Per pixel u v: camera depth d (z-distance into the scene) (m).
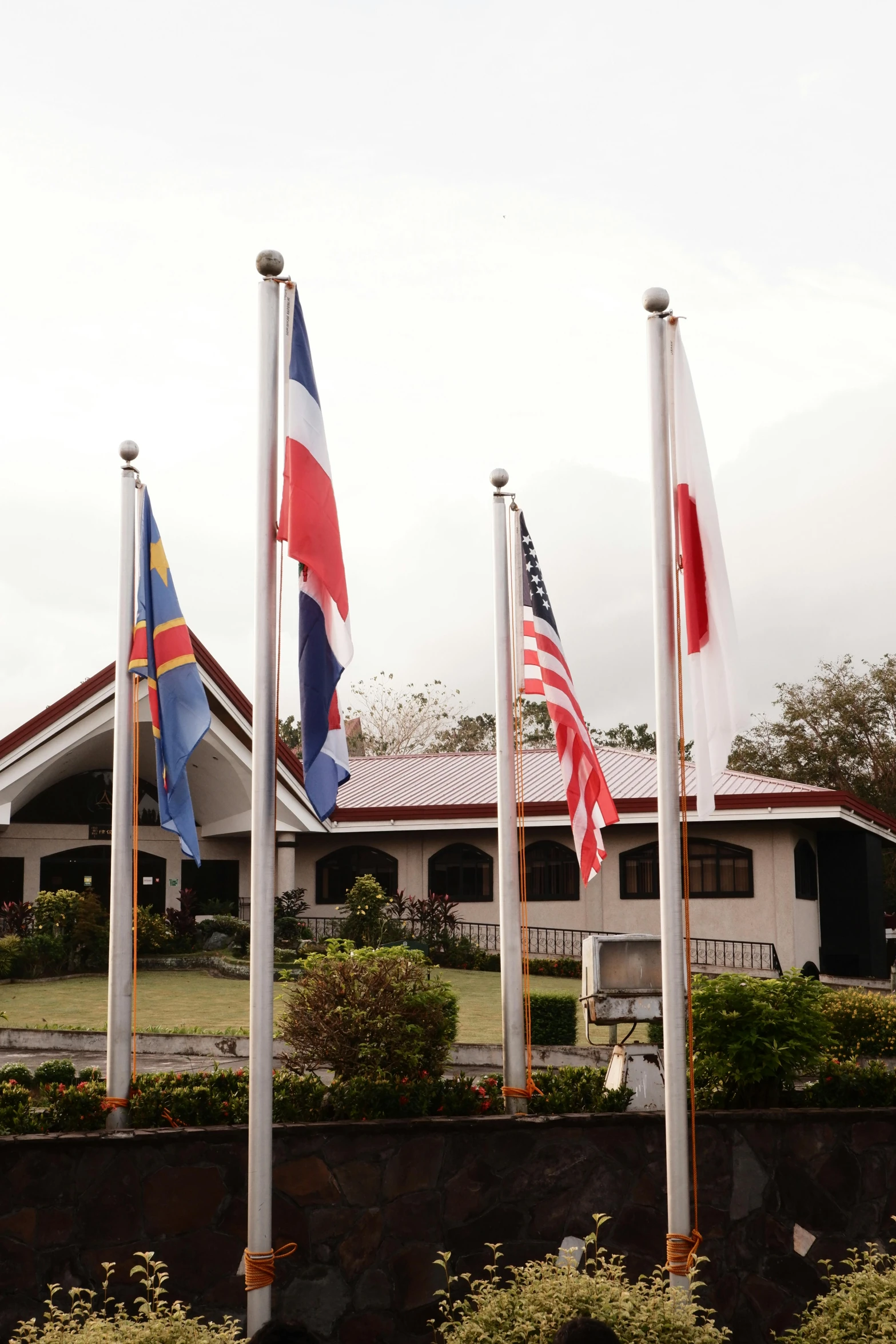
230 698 27.78
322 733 7.66
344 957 11.55
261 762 7.36
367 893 27.75
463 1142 8.99
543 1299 5.56
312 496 7.73
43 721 26.83
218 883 33.44
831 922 31.61
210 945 28.22
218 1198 8.49
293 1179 8.60
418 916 28.86
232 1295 8.38
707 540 7.96
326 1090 9.33
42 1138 8.22
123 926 9.16
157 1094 8.95
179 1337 5.28
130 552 9.62
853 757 51.44
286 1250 8.27
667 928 7.65
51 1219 8.15
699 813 7.80
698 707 7.86
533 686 10.74
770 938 28.59
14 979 24.34
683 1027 7.57
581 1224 9.01
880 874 32.91
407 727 66.81
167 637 9.62
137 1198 8.34
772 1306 9.05
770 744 53.88
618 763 33.72
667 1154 7.63
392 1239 8.70
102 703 27.11
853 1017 13.10
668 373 8.09
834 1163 9.38
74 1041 17.05
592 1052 16.11
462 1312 7.36
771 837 28.89
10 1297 7.96
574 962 27.23
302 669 7.75
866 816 29.89
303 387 7.83
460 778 34.91
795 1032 9.53
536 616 10.75
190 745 9.45
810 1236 9.21
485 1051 15.95
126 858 9.24
